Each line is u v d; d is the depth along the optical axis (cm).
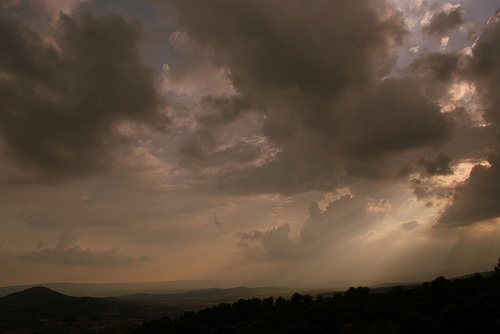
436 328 3306
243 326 5841
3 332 17738
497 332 3088
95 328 18225
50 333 17100
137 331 6738
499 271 5956
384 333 3722
